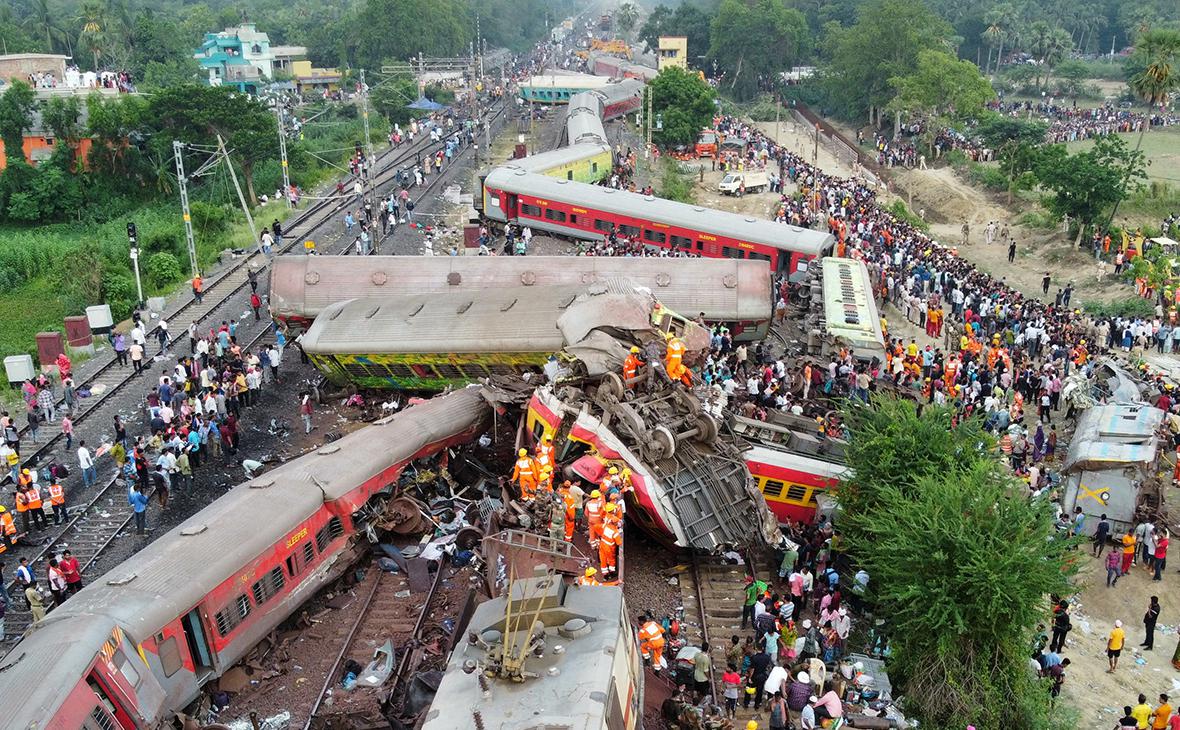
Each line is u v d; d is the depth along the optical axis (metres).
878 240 57.62
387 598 24.78
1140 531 28.14
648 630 20.58
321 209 68.56
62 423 34.19
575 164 67.00
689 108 96.56
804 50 146.00
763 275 40.91
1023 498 23.64
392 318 36.12
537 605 16.38
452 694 15.09
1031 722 20.70
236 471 31.41
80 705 16.44
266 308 46.84
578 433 25.62
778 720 19.73
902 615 22.30
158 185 76.25
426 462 29.27
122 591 19.28
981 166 89.19
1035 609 21.59
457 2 176.88
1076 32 172.38
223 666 20.70
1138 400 34.94
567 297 34.78
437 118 111.56
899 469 25.36
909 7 114.44
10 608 24.53
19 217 72.69
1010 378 36.88
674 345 27.23
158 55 132.38
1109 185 64.06
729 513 25.38
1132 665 24.41
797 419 30.22
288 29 175.38
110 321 43.56
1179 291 51.41
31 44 129.62
